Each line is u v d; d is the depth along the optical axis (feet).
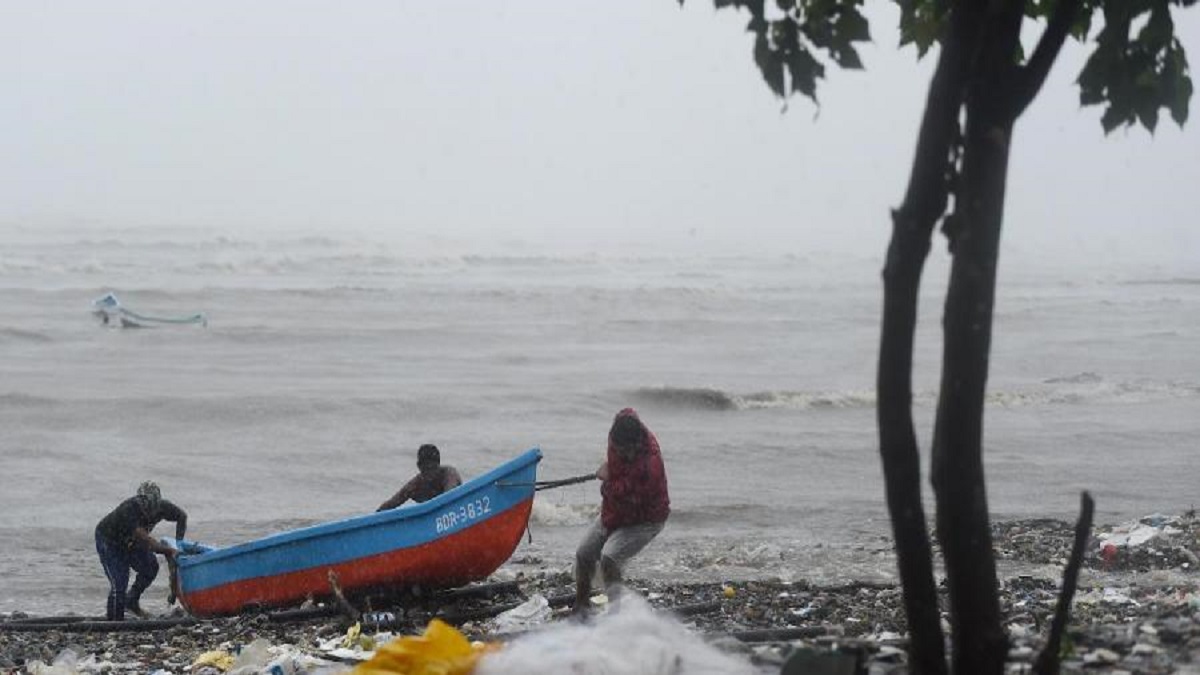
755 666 29.37
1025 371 177.99
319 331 196.34
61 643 52.80
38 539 85.40
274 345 185.68
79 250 323.57
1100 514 85.56
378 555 56.34
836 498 95.25
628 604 32.58
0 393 136.56
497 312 228.02
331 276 284.61
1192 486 97.86
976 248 22.54
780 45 23.72
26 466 108.47
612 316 229.45
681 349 194.80
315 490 102.06
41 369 158.81
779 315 239.91
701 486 100.22
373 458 114.52
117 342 182.50
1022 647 30.42
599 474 49.52
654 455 49.11
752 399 145.69
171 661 48.57
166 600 69.15
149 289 234.38
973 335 22.65
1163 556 61.87
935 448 23.31
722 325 222.69
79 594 71.41
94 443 118.52
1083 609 42.65
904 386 22.81
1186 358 190.60
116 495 99.81
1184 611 37.86
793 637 38.88
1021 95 22.68
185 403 134.31
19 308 211.00
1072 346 203.00
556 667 27.71
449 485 57.88
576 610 50.01
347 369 166.20
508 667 27.78
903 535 23.21
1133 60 24.71
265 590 57.93
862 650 26.50
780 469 108.17
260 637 51.44
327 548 56.85
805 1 23.53
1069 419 133.80
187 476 106.32
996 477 101.35
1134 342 209.15
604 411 138.62
